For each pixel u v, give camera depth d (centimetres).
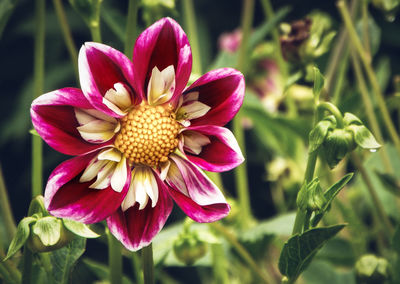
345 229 66
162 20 43
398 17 104
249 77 87
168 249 57
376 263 54
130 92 44
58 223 43
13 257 51
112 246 49
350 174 45
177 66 43
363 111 67
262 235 64
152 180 45
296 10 117
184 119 45
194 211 43
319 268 65
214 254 62
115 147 45
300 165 75
